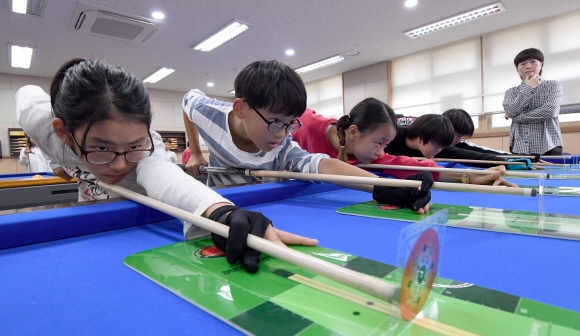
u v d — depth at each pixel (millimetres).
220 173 1530
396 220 772
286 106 960
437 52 5770
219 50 5508
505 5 4215
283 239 582
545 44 4656
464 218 755
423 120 1925
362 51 5852
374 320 336
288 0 3902
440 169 1310
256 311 357
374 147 1498
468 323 317
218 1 3869
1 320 354
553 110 2771
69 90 679
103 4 3775
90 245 623
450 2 4066
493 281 417
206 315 357
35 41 4707
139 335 322
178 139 8664
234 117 1245
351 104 7133
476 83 5375
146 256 545
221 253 554
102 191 1070
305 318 341
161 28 4492
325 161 1219
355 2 4004
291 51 5727
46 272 490
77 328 336
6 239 597
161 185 734
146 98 769
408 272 300
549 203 959
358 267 478
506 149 5031
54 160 1087
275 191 1062
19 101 1018
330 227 722
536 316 330
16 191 2197
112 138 702
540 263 476
